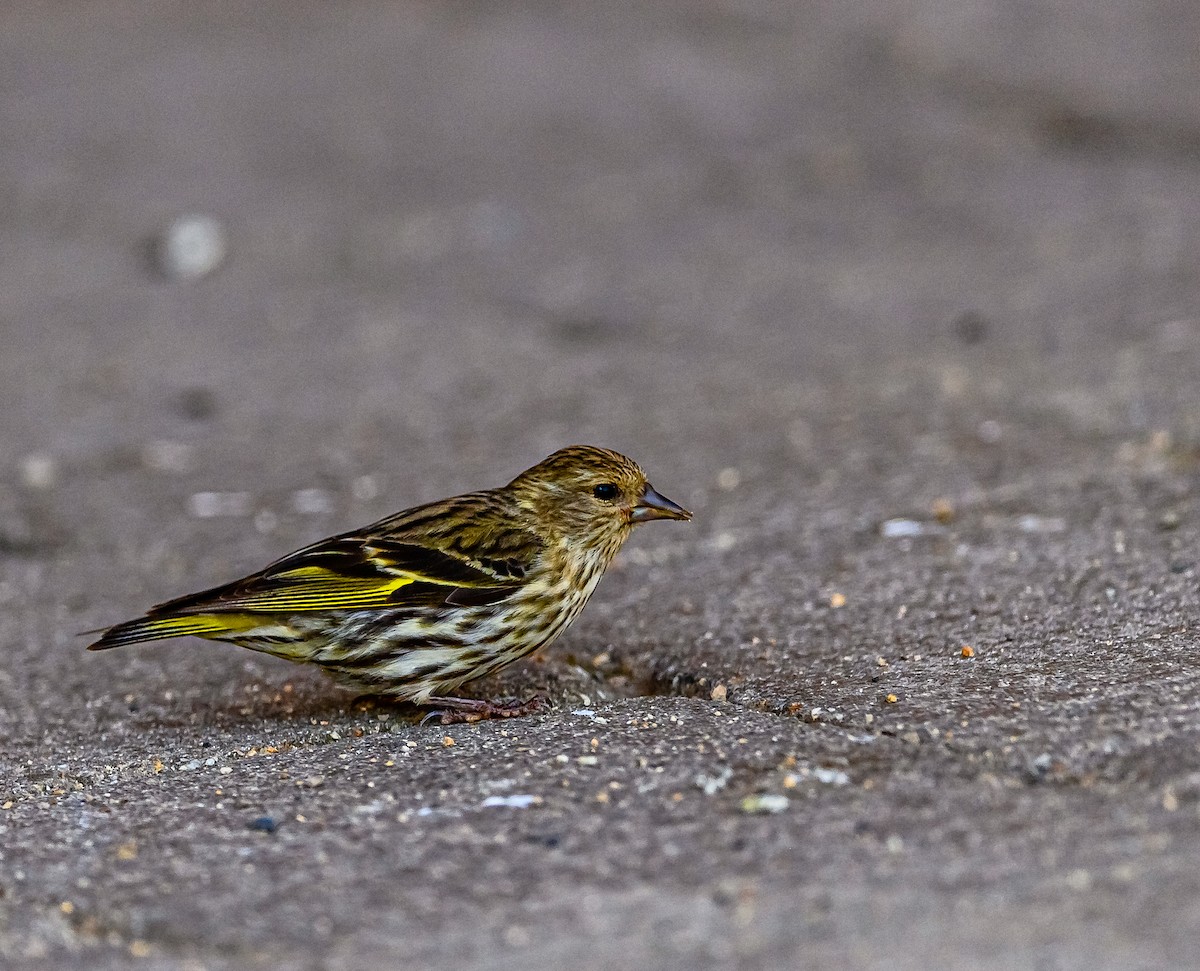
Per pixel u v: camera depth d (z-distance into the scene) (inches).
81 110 991.0
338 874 258.5
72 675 387.5
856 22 1065.5
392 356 666.2
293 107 985.5
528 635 349.4
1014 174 828.6
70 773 326.3
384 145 924.6
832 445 519.5
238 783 301.9
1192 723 285.7
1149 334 590.6
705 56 1035.9
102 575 466.3
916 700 313.3
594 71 1022.4
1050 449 484.4
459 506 350.6
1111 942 220.1
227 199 859.4
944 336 628.7
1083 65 968.3
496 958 230.1
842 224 786.8
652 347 656.4
